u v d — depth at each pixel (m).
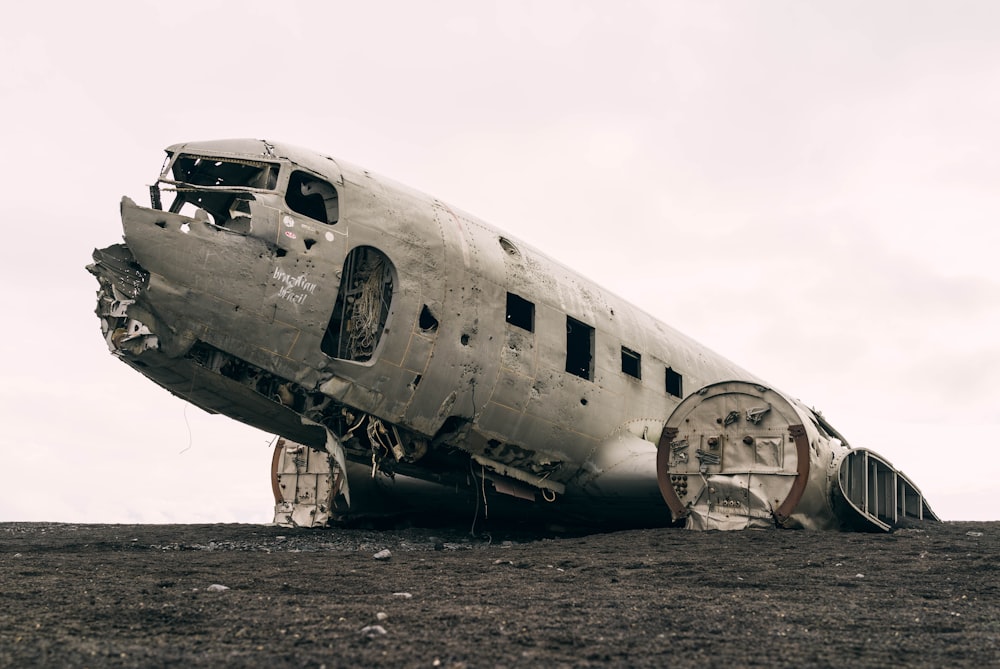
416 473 14.05
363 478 16.64
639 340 17.11
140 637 5.76
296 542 13.59
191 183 12.73
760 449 13.58
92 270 10.98
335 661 5.20
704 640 5.95
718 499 13.75
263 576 8.82
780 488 13.30
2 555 10.62
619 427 16.02
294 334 11.80
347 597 7.52
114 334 11.41
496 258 14.33
